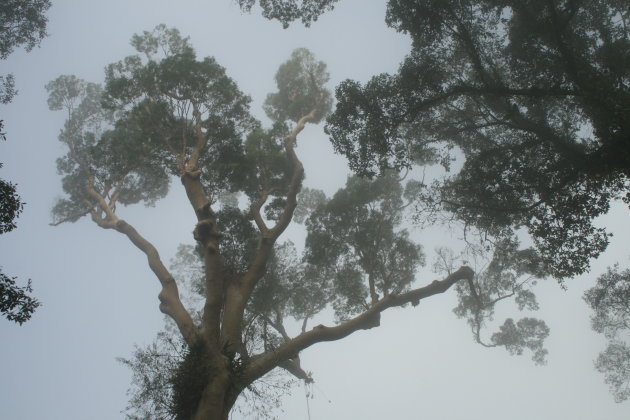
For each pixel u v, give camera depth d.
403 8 16.80
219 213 21.64
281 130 26.03
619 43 16.89
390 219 25.55
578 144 16.98
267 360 16.81
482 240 20.92
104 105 21.23
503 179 17.72
